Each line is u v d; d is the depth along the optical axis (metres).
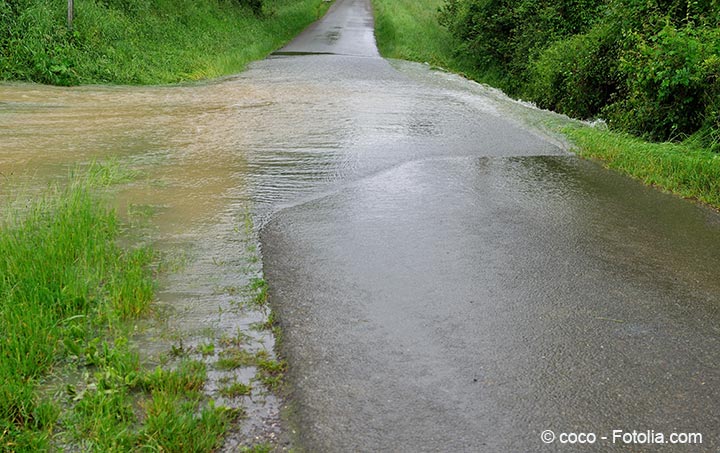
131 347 3.74
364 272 4.97
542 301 4.56
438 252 5.41
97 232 5.19
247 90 15.21
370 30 36.66
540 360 3.78
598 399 3.42
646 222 6.40
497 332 4.10
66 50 15.19
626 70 11.55
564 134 10.68
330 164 8.30
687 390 3.53
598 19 18.55
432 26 38.53
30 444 2.86
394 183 7.50
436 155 8.98
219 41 23.42
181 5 23.91
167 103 13.02
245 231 5.77
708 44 10.21
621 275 5.07
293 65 21.31
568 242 5.76
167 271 4.82
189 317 4.14
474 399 3.39
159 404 3.08
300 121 11.31
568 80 16.05
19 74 14.12
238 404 3.28
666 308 4.52
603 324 4.25
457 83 17.67
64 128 10.21
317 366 3.66
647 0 13.93
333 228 5.94
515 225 6.17
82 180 7.18
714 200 7.05
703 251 5.64
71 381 3.38
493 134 10.53
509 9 27.06
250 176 7.67
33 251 4.55
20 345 3.46
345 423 3.17
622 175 8.23
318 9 45.69
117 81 15.52
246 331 4.02
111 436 2.91
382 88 15.96
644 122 11.04
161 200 6.61
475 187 7.43
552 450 3.01
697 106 10.16
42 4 15.82
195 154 8.72
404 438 3.07
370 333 4.04
